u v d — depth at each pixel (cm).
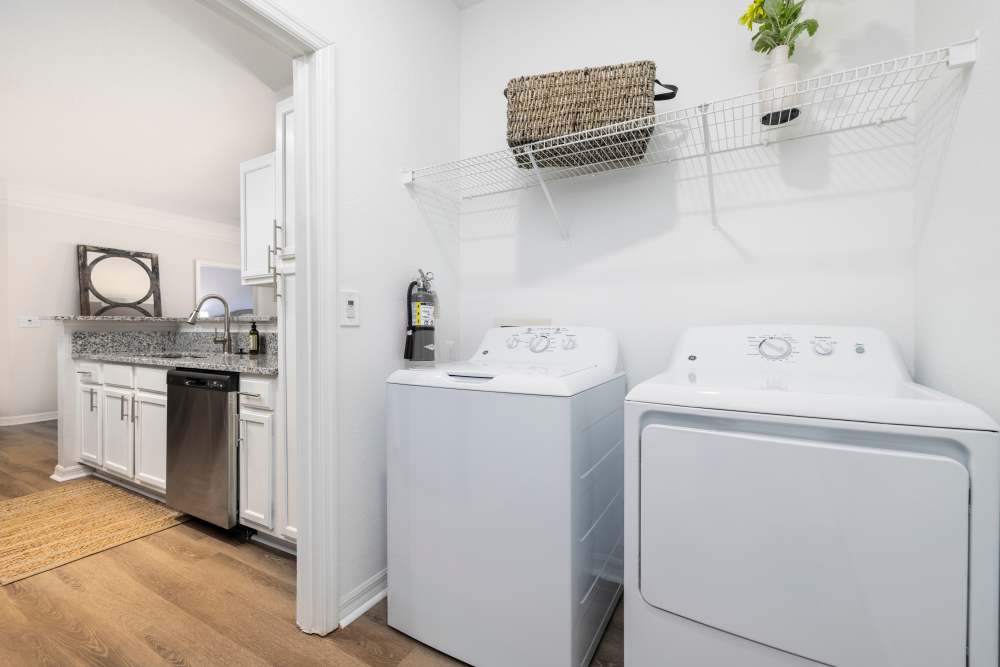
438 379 126
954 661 72
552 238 181
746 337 132
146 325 321
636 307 164
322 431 133
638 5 164
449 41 194
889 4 127
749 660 86
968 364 91
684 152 156
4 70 246
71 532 203
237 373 197
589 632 121
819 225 137
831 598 79
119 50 230
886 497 76
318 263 132
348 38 142
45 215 414
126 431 250
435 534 127
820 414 81
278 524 182
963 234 94
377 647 129
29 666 121
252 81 260
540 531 110
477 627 120
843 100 133
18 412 409
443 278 189
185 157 359
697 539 90
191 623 139
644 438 96
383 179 157
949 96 102
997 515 70
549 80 150
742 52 147
